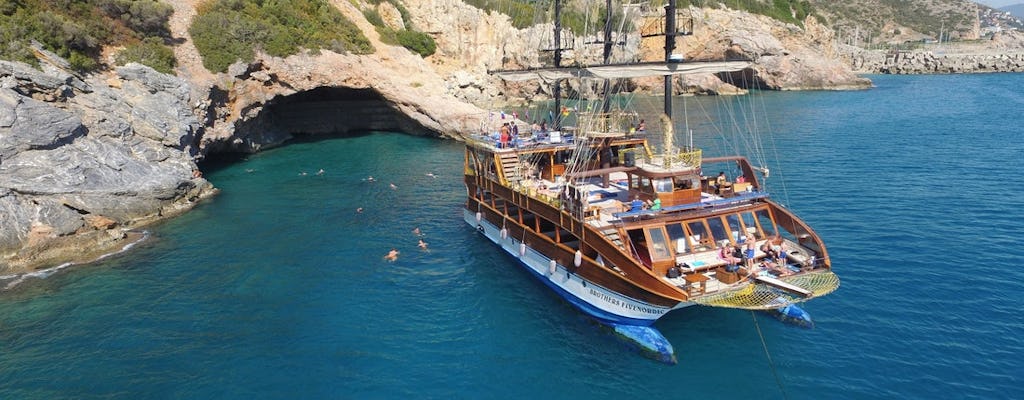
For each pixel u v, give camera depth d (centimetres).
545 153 3572
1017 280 2686
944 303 2503
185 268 3131
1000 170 4816
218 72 5875
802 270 2248
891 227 3462
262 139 7025
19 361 2220
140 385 2067
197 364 2200
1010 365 2045
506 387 2069
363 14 9100
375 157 6366
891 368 2069
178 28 5962
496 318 2577
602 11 10081
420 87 7769
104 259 3275
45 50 4362
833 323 2384
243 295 2792
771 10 15688
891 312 2445
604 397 2002
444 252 3381
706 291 2114
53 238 3375
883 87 14388
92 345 2336
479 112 7544
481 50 11769
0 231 3266
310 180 5203
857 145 6181
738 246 2416
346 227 3834
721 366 2153
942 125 7481
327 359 2238
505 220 3244
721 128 7819
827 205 3953
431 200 4503
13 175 3519
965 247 3109
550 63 11244
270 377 2119
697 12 13812
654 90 13475
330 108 8306
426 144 7256
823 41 17300
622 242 2356
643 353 2258
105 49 5012
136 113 4522
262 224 3897
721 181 2664
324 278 2998
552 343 2366
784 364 2138
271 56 6500
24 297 2786
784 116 8950
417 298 2773
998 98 11025
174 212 4184
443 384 2083
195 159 5128
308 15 7488
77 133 3947
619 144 3375
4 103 3616
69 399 1989
